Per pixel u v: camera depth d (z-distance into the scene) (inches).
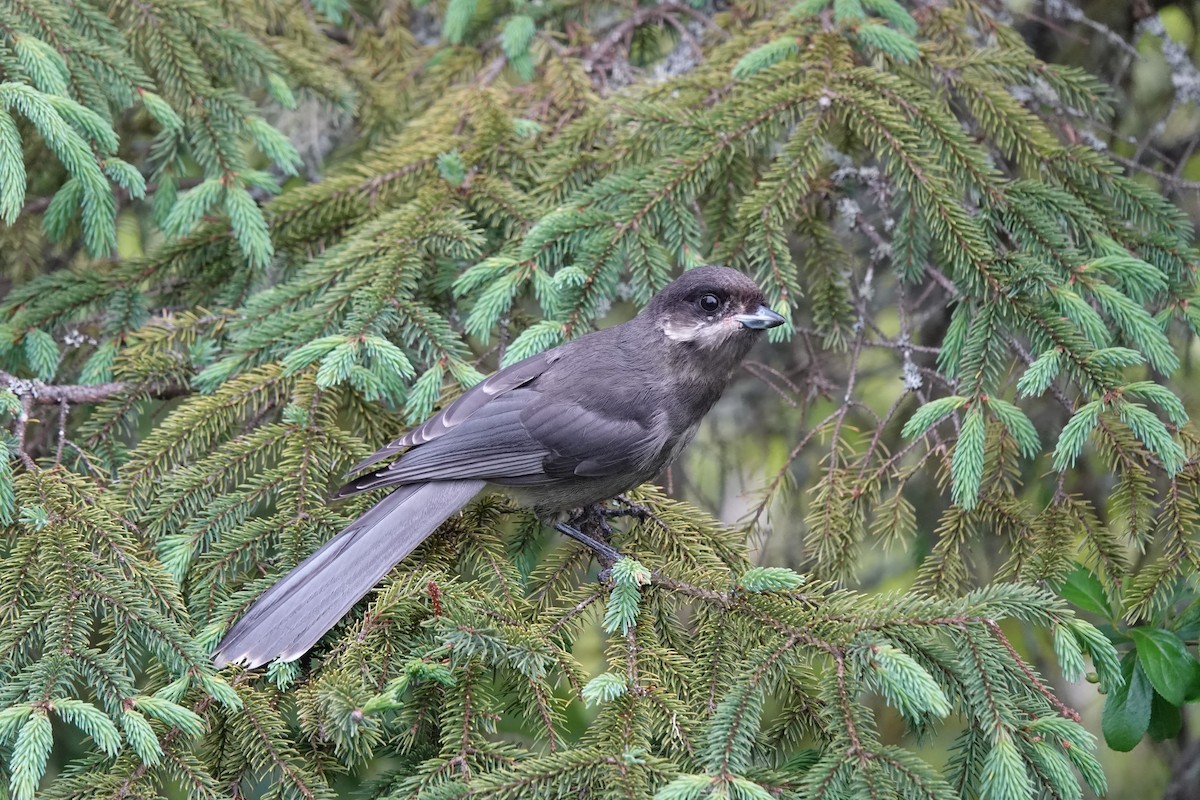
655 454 331.3
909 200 356.5
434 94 453.1
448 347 339.6
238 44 394.9
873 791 231.5
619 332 342.3
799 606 275.4
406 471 306.0
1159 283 325.4
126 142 455.8
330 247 389.7
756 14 427.2
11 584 270.4
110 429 342.6
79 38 358.0
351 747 247.6
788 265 347.3
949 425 426.6
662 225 359.3
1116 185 356.8
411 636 270.1
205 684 253.6
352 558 286.7
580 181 382.3
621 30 442.3
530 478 319.9
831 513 330.0
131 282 378.6
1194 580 297.4
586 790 237.0
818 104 363.3
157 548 297.4
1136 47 449.4
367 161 434.9
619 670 266.4
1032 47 462.9
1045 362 304.7
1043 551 307.1
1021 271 324.2
